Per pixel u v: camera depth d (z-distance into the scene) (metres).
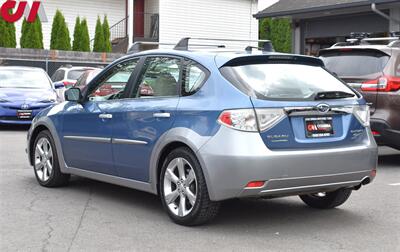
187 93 5.73
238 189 5.18
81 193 7.20
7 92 14.39
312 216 6.22
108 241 5.21
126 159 6.26
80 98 6.94
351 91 6.02
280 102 5.36
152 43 7.21
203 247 5.06
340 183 5.63
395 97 9.14
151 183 5.98
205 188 5.39
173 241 5.22
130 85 6.41
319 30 21.92
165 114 5.77
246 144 5.16
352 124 5.77
